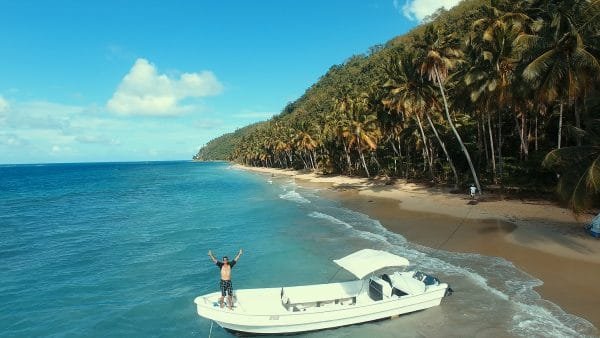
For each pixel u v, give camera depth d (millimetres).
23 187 95875
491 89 31156
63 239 32281
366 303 14773
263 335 14828
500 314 14570
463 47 37250
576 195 19297
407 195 43719
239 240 29188
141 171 194375
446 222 29500
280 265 22547
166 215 43188
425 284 15945
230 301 15219
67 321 16578
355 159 77062
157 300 18547
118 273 22641
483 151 44000
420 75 40344
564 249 20844
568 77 22812
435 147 49656
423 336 13727
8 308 17984
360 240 26594
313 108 147500
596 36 22266
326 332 14734
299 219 36062
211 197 59844
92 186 93375
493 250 21891
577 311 14312
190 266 23500
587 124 20734
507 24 32719
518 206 31375
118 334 15367
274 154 136625
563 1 24047
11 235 34250
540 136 38375
